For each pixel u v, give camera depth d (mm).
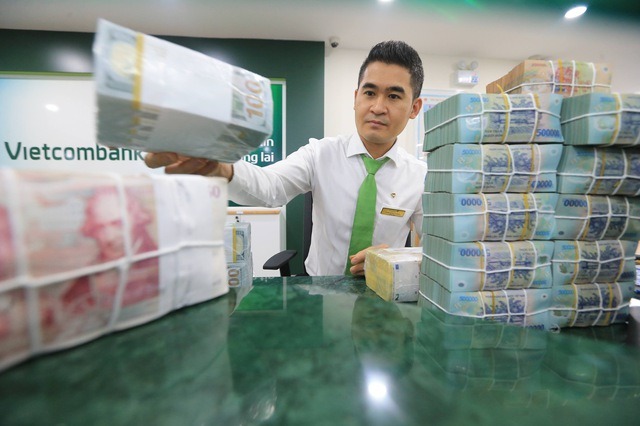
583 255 489
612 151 473
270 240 2373
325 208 1242
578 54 2607
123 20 2158
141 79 333
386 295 608
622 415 228
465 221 467
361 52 2633
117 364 270
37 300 247
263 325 369
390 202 1211
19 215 230
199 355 294
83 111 2406
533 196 478
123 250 298
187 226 365
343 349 318
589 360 310
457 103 460
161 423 208
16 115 2346
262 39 2436
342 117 2668
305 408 225
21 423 204
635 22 2135
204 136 426
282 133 2531
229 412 220
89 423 206
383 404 233
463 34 2316
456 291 474
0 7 1999
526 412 229
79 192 263
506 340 350
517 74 529
